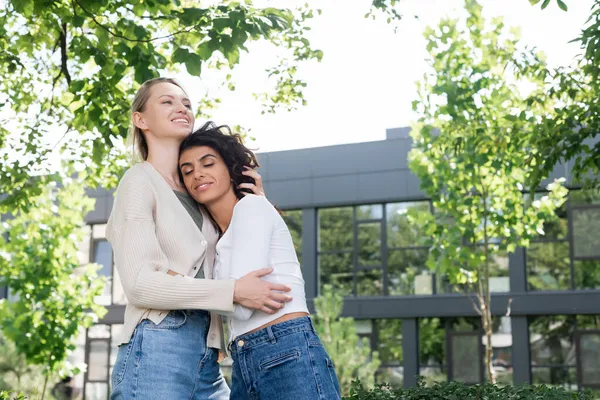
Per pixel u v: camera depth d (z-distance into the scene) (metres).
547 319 17.94
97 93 6.75
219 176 3.19
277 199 20.36
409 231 19.39
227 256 3.08
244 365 2.98
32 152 8.94
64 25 6.95
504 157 11.25
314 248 19.95
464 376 18.23
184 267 3.00
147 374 2.85
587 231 17.78
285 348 2.92
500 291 18.19
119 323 21.34
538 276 18.03
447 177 11.76
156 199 3.04
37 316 12.88
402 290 19.17
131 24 6.28
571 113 8.43
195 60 5.70
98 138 7.05
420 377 6.56
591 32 7.35
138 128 3.32
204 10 5.82
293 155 20.42
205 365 3.02
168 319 2.92
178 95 3.27
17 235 12.96
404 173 19.39
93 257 22.00
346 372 14.01
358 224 19.89
